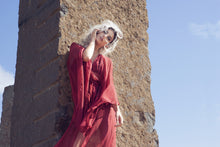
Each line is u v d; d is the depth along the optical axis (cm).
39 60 532
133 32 598
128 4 608
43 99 508
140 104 568
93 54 496
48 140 482
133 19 605
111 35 503
